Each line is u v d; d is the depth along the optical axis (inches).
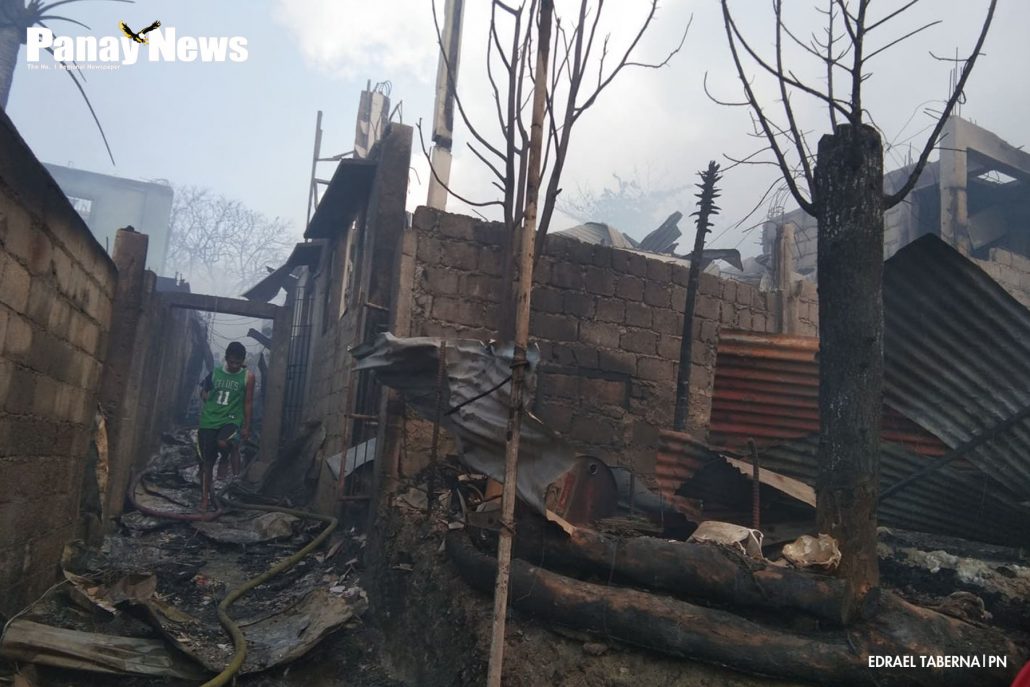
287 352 506.3
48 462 177.5
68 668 153.1
